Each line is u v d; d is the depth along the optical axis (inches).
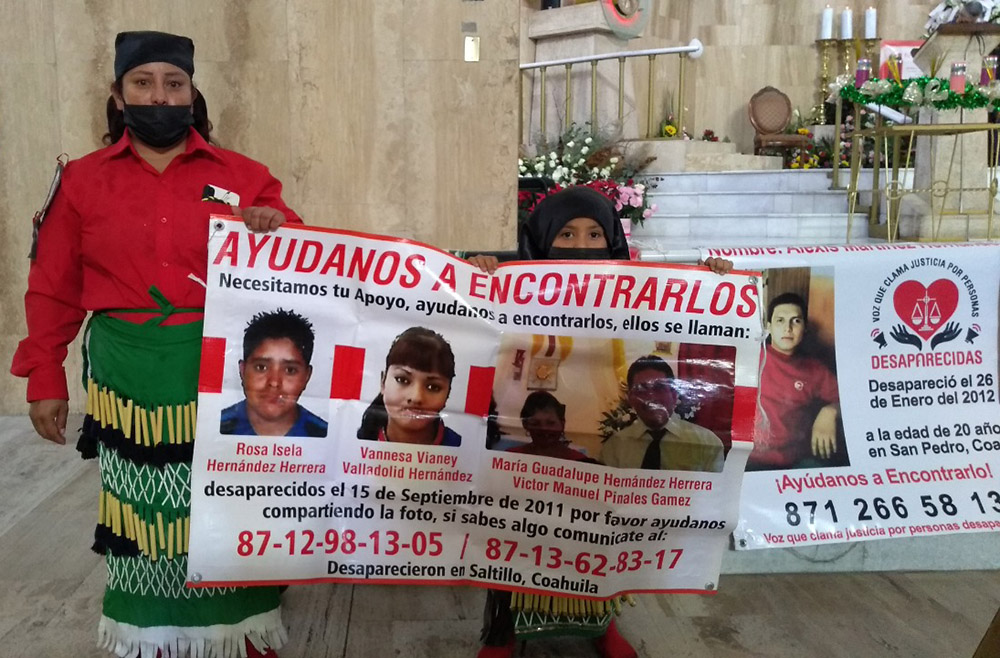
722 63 464.1
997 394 111.3
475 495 84.7
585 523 84.4
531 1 410.9
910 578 113.0
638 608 105.2
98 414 78.0
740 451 83.7
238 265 78.4
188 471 78.5
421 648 95.4
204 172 79.4
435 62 186.1
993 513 109.5
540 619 87.9
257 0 181.9
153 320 77.1
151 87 75.2
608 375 83.8
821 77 462.9
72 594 107.3
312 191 188.9
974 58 248.4
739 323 83.8
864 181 321.4
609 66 394.9
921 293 109.8
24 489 144.6
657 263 83.8
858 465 110.0
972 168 255.6
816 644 96.3
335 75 185.3
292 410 80.4
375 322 82.5
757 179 346.3
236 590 81.2
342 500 82.7
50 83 181.9
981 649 69.7
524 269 84.2
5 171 183.9
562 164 304.5
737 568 114.0
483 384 84.2
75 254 78.1
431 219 191.5
